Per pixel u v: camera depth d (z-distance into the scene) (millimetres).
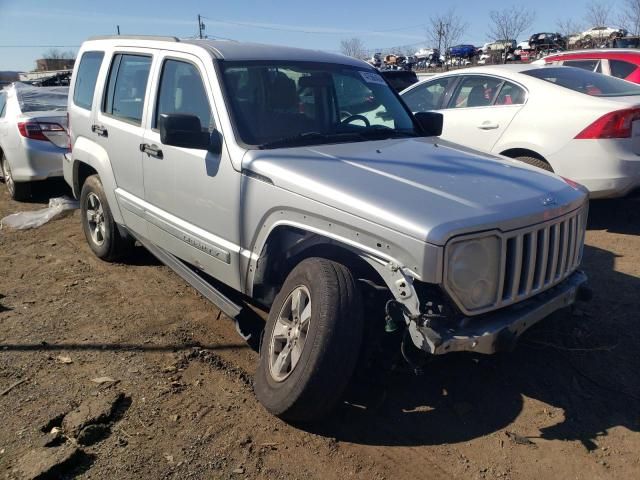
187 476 2871
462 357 3902
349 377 3010
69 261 5910
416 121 4879
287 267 3654
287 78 4246
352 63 4867
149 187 4566
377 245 2934
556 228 3248
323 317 2996
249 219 3607
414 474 2916
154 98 4535
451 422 3318
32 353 4012
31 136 8016
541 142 6328
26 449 3002
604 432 3232
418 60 39531
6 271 5656
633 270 5344
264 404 3238
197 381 3686
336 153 3699
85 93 5750
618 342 4133
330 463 2982
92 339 4215
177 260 4570
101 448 3061
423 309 2848
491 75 7023
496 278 2963
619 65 10016
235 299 4578
